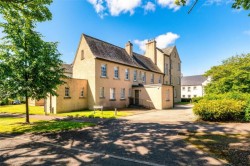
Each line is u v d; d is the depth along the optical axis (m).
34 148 6.99
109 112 19.45
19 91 11.26
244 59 25.88
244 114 11.63
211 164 5.08
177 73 43.84
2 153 6.43
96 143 7.53
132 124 11.98
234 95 13.84
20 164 5.41
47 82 11.91
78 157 5.91
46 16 10.68
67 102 20.72
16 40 11.33
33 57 11.41
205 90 24.92
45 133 9.57
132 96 28.58
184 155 5.86
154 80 35.12
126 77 28.12
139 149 6.61
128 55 30.91
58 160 5.67
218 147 6.55
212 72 26.58
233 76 17.69
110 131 9.84
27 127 11.07
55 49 12.22
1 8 9.80
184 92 68.06
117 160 5.55
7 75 10.79
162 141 7.62
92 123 12.27
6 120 14.20
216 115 11.83
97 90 22.62
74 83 21.77
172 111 21.30
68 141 7.95
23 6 9.80
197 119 13.05
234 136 8.09
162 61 37.88
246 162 5.07
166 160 5.46
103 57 24.00
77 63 25.02
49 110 20.02
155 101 25.31
